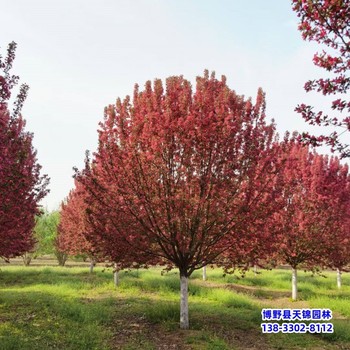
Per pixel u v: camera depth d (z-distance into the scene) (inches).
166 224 362.3
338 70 195.8
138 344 314.7
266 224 375.6
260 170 359.6
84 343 294.5
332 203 582.9
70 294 568.7
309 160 625.9
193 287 638.5
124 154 357.4
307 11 191.0
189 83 386.3
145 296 577.9
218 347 298.2
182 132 346.0
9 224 379.2
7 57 306.7
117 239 360.2
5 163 313.6
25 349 270.1
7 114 371.2
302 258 606.5
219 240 372.5
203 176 350.9
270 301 603.5
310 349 320.8
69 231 866.8
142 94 384.5
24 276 869.8
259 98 376.5
